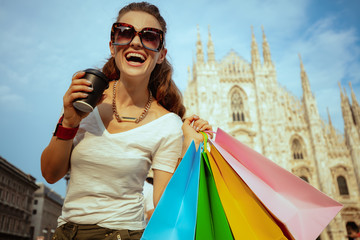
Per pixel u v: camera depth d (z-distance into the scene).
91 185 1.98
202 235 1.78
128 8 2.35
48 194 72.25
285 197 2.04
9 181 49.53
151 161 2.25
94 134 2.06
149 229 1.57
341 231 40.62
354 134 46.41
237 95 48.75
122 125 2.22
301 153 46.06
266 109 46.69
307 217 1.98
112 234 1.92
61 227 2.04
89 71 1.93
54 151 1.94
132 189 2.10
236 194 2.02
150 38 2.19
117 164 1.98
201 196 1.89
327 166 43.91
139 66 2.16
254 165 2.09
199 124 2.30
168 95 2.70
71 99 1.81
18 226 53.19
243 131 45.69
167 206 1.66
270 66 49.97
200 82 47.66
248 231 1.90
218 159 2.11
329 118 49.06
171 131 2.24
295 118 47.88
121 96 2.31
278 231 1.92
